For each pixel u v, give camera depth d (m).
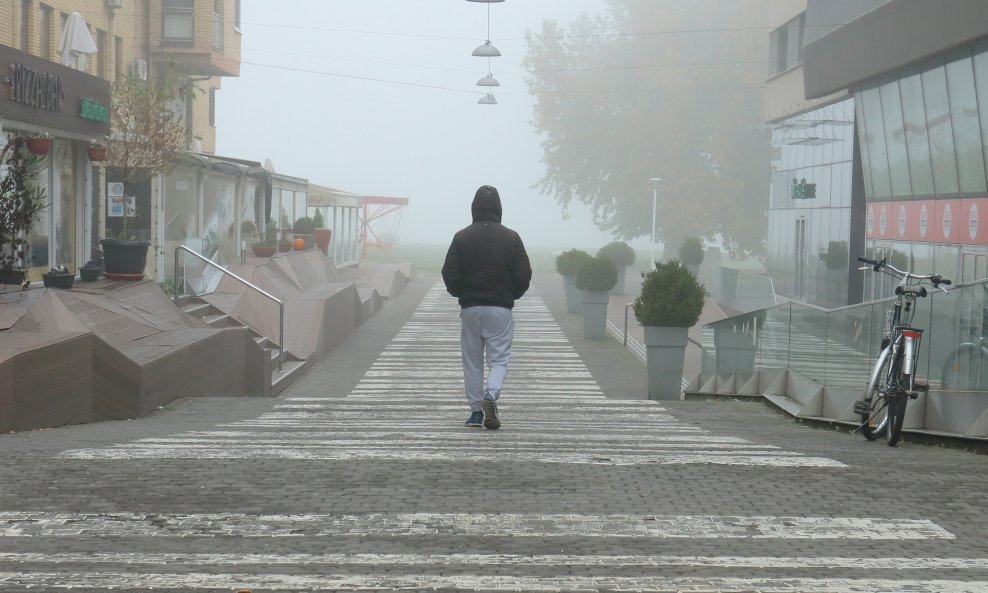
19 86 38.88
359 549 11.00
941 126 51.06
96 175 51.38
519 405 34.06
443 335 71.00
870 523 12.34
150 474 15.10
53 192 46.69
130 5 70.56
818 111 76.06
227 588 9.51
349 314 70.44
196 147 85.06
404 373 52.25
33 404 22.97
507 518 12.47
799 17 83.00
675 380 42.56
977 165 47.41
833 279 72.31
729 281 82.25
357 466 15.93
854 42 58.38
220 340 36.00
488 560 10.57
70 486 14.17
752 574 10.10
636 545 11.25
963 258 49.28
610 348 65.88
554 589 9.52
